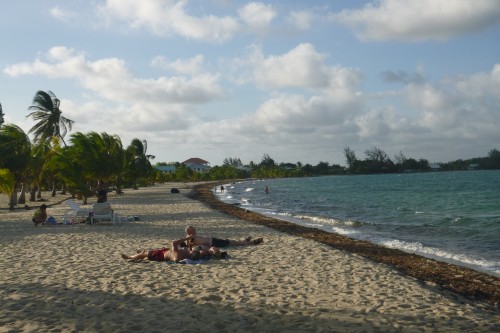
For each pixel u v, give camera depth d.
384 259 12.84
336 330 5.90
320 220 26.58
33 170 37.66
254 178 181.38
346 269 10.05
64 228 17.77
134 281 8.58
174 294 7.64
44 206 18.89
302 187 90.12
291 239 15.23
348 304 7.15
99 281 8.55
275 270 9.80
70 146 39.31
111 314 6.48
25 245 13.30
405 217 28.88
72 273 9.27
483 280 10.21
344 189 76.31
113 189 61.56
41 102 45.16
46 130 46.09
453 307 7.16
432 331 5.93
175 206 32.38
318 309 6.83
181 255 10.67
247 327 5.97
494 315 6.95
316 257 11.54
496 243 17.30
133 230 17.08
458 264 12.97
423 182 98.50
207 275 9.19
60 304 6.96
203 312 6.62
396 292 8.04
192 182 128.50
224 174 162.62
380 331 5.88
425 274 10.73
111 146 44.97
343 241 16.52
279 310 6.76
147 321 6.18
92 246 13.10
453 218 27.44
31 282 8.45
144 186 87.12
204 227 19.08
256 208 37.72
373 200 47.38
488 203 40.41
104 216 19.25
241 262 10.68
